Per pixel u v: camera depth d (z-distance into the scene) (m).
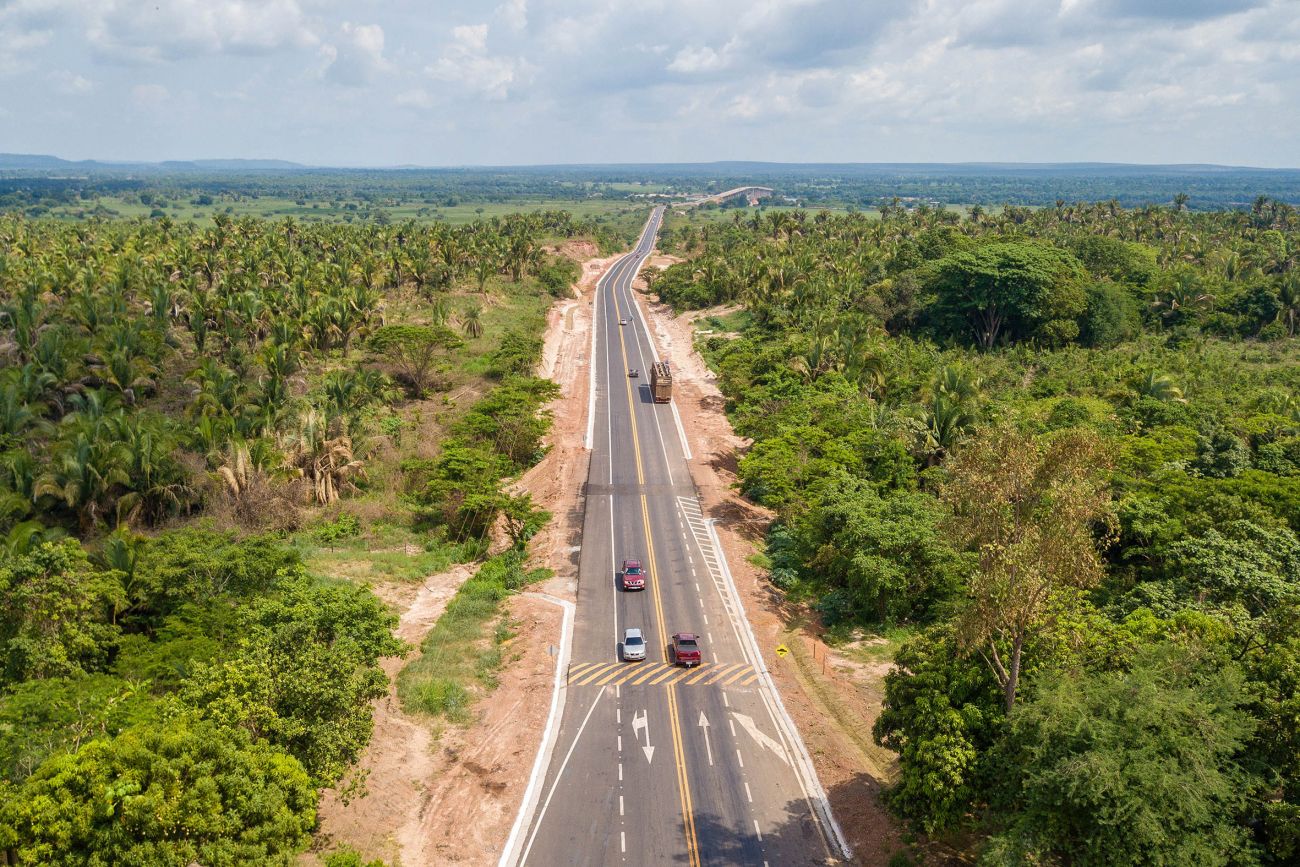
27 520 59.38
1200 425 77.12
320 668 33.22
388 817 36.81
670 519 71.06
